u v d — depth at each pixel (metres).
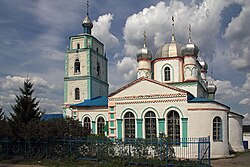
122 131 33.22
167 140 24.55
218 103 31.39
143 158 23.50
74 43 47.78
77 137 27.42
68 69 47.16
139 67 42.50
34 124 27.94
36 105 31.06
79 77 46.03
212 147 30.22
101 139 26.69
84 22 49.09
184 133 30.33
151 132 31.84
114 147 24.88
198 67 43.16
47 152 27.36
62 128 27.42
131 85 33.50
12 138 30.30
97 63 48.91
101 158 25.06
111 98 34.44
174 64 40.44
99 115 38.16
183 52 40.00
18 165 25.28
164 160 22.72
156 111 31.78
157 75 41.22
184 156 29.53
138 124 32.50
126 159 24.03
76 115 39.28
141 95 32.78
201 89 42.88
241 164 25.66
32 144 28.31
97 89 47.91
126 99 33.56
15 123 29.53
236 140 41.44
